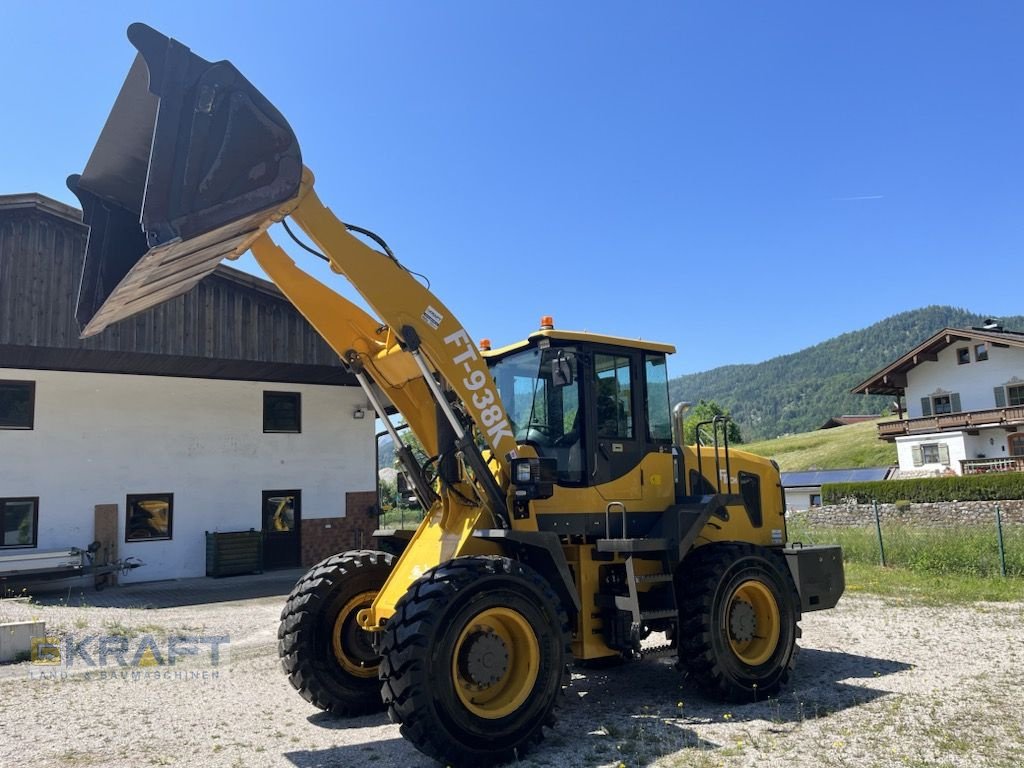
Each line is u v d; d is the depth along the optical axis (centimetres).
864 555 1513
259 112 398
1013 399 4019
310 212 459
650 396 631
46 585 1465
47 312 1320
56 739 510
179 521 1619
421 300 504
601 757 452
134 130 441
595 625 554
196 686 663
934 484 3328
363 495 1862
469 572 452
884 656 725
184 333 1442
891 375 4494
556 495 555
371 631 540
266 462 1739
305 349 1577
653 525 604
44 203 1318
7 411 1470
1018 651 732
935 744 461
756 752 454
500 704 455
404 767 445
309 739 507
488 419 524
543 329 578
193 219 373
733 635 587
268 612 1139
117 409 1572
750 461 717
